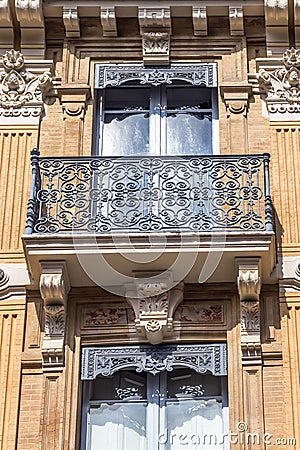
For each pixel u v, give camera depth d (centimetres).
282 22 2266
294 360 1936
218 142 2206
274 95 2217
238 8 2270
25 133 2181
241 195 2028
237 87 2227
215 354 1967
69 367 1952
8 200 2106
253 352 1945
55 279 1956
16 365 1944
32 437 1883
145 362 1964
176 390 1958
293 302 1995
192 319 1991
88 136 2189
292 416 1880
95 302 2009
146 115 2245
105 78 2259
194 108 2247
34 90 2225
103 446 1916
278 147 2161
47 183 2050
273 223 2052
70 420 1905
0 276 2025
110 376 1970
